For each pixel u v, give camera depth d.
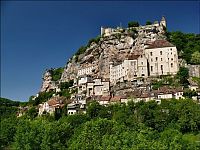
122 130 179.50
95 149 165.62
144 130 180.12
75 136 194.12
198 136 192.88
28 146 192.88
